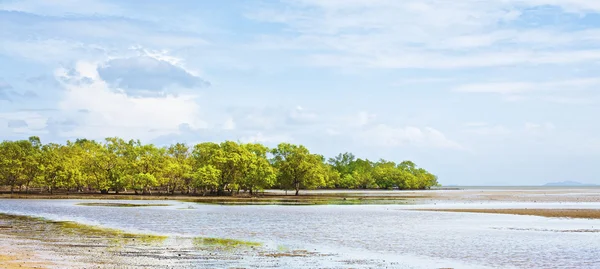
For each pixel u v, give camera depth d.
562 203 124.38
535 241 46.53
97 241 43.34
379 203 125.50
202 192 165.38
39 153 158.12
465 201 140.12
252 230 55.06
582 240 47.31
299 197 165.38
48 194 150.75
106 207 95.56
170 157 170.50
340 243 44.81
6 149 152.62
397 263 34.94
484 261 36.09
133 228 55.53
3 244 40.34
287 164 174.00
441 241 46.38
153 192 173.62
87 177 153.38
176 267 31.48
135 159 160.62
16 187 172.62
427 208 101.44
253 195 170.12
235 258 35.47
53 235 47.56
